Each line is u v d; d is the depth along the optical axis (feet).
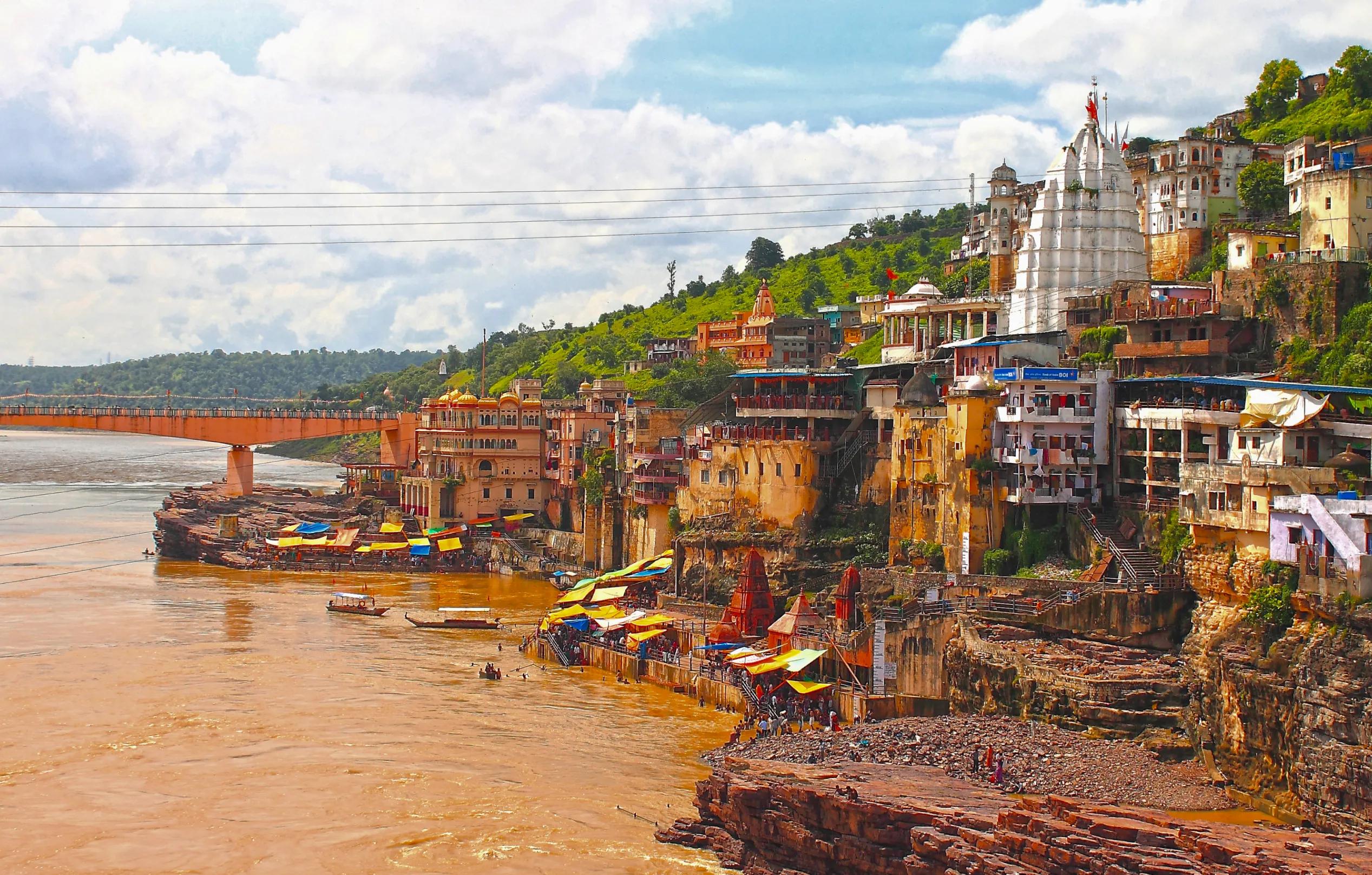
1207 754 256.32
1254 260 379.55
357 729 302.45
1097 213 425.28
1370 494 253.24
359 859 230.89
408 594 492.54
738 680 326.44
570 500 594.24
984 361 384.27
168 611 443.32
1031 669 279.28
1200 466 277.23
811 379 426.10
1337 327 340.59
